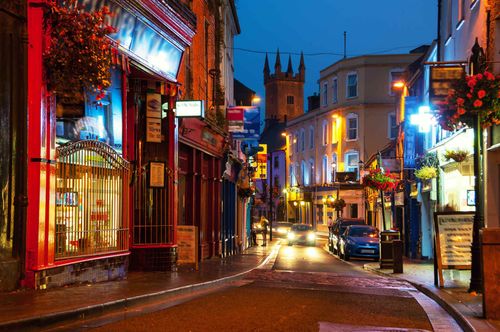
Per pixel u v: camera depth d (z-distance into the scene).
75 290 10.25
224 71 29.91
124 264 12.95
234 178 30.39
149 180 14.95
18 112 9.68
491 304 9.01
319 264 24.47
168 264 15.10
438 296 11.89
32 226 9.78
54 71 9.92
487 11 16.09
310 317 9.32
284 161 82.81
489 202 16.03
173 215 15.28
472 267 12.42
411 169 28.52
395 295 12.88
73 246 11.07
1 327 6.85
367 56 58.03
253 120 28.20
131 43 13.62
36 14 9.84
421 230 27.20
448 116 12.27
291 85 117.00
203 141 21.80
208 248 23.84
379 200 41.59
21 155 9.69
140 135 14.95
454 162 20.92
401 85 32.62
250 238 40.25
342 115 60.19
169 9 14.84
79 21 10.09
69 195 10.96
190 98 20.41
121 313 9.04
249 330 8.09
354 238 28.28
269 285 13.96
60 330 7.52
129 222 14.48
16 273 9.59
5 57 9.45
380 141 57.56
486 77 11.58
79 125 11.48
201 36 22.98
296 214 76.44
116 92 13.09
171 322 8.44
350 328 8.56
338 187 56.69
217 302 10.57
